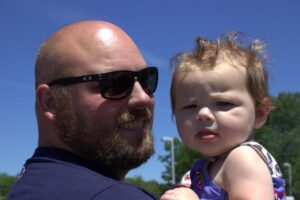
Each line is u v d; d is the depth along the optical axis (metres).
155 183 17.64
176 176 13.49
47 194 0.86
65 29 1.03
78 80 0.98
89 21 1.03
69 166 0.92
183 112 0.90
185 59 0.92
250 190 0.81
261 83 0.90
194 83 0.89
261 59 0.92
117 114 0.99
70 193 0.85
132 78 1.00
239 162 0.83
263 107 0.91
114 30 1.03
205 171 0.88
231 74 0.88
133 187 0.91
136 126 1.01
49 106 1.01
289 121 13.00
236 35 0.93
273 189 0.83
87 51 0.99
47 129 1.00
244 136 0.87
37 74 1.03
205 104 0.88
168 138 8.79
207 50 0.91
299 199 12.73
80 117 0.98
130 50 1.02
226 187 0.85
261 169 0.82
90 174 0.90
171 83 0.94
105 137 0.97
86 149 0.97
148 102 1.02
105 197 0.86
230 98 0.87
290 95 13.72
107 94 0.98
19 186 0.91
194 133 0.89
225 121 0.87
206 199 0.87
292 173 12.33
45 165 0.93
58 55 1.00
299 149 12.36
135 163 1.00
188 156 12.81
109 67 0.99
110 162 0.98
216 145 0.87
